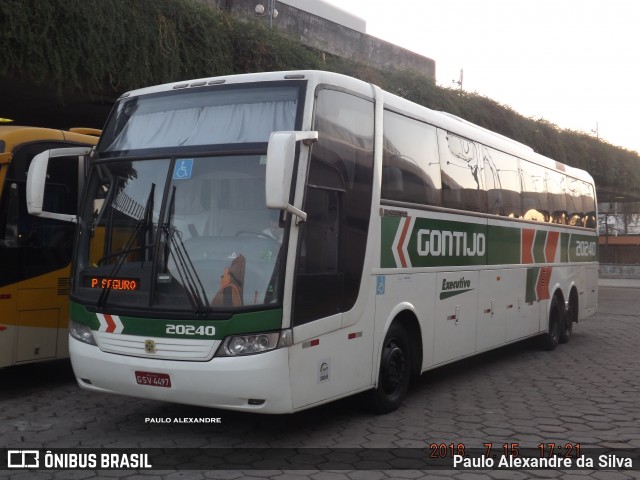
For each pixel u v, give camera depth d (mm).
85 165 8531
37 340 7988
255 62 13281
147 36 11203
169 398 5750
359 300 6520
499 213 9969
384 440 6301
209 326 5543
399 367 7418
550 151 24891
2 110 13781
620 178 29656
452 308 8453
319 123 6094
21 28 9539
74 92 11102
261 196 5746
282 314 5547
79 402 7656
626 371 10117
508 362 10961
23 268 7844
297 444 6156
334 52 21031
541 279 11648
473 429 6719
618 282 39906
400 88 18156
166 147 6227
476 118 20859
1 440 6223
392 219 7141
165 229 5895
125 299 5934
